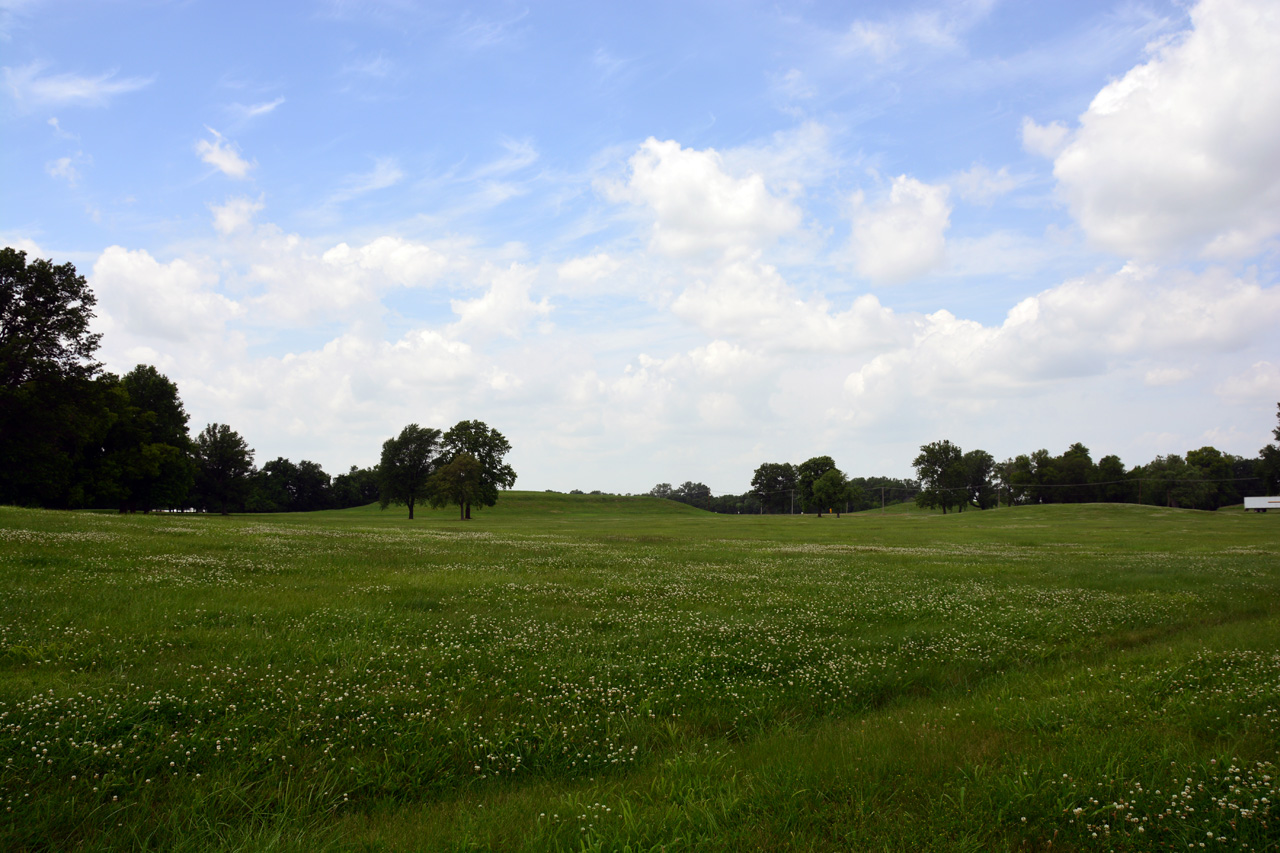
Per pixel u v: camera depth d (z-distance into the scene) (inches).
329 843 201.9
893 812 221.0
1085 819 214.8
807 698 373.1
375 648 418.6
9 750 246.7
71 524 1156.5
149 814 221.8
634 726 320.5
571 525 3316.9
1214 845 198.7
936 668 439.2
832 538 2132.1
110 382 2689.5
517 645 451.2
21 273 1777.8
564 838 205.8
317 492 6638.8
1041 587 829.8
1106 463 6875.0
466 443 4350.4
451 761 276.1
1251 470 7219.5
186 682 331.0
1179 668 398.0
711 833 208.1
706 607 640.4
